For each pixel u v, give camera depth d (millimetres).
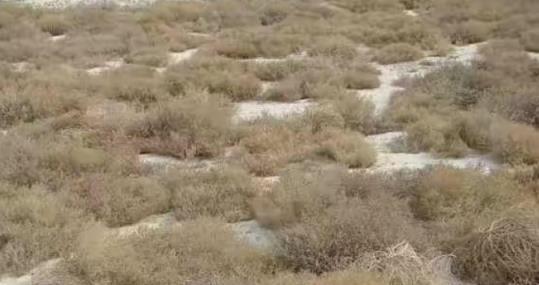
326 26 57562
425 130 31797
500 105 35406
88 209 23469
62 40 54688
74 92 38219
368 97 40000
